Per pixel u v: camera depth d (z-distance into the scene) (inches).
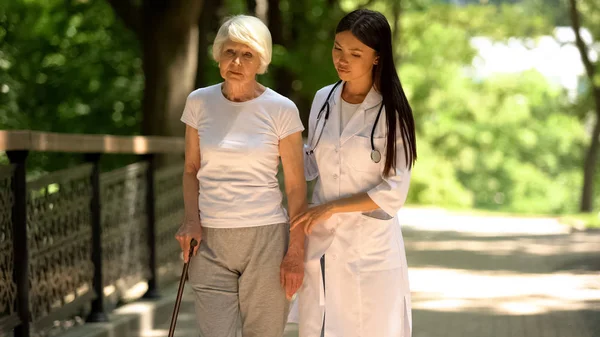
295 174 204.8
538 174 2815.0
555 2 2199.8
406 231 924.6
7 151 268.5
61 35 844.6
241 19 199.0
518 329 361.4
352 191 205.0
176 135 587.8
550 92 2588.6
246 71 197.9
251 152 200.4
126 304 370.6
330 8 956.6
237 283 206.2
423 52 2046.0
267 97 203.3
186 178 209.0
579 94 1875.0
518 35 1715.1
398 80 202.4
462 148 2310.5
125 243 367.2
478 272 556.1
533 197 2891.2
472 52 2036.2
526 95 2310.5
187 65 591.2
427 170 2172.7
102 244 343.3
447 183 2206.0
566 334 350.0
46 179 293.1
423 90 2097.7
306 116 968.3
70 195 313.6
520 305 420.8
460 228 995.3
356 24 197.2
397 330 209.2
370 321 206.8
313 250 207.5
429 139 2257.6
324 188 207.6
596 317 385.4
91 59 858.8
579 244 775.7
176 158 540.4
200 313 204.7
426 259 639.1
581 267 578.6
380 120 201.9
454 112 2252.7
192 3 575.2
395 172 200.8
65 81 849.5
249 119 201.5
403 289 211.6
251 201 201.2
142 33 599.2
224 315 203.0
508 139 2511.1
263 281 203.3
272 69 962.1
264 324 206.1
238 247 201.6
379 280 206.8
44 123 830.5
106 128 853.8
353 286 206.5
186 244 203.0
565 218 1176.8
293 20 954.7
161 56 582.9
